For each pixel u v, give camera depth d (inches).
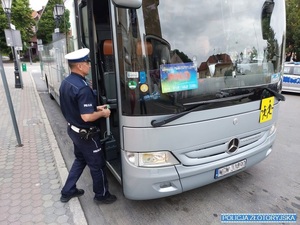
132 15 80.6
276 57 114.7
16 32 330.6
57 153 166.7
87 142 101.1
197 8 91.4
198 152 96.8
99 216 107.2
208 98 94.3
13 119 176.4
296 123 243.9
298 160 160.6
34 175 140.9
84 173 143.7
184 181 96.8
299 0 784.3
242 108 103.7
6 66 1066.7
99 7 117.0
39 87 506.9
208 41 94.4
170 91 87.1
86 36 124.8
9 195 121.4
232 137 103.9
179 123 89.8
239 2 101.3
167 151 90.8
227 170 106.7
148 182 91.4
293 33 770.2
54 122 254.2
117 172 107.5
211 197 120.6
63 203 114.7
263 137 119.1
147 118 85.6
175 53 87.9
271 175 141.3
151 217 106.5
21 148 179.6
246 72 104.3
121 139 91.7
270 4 110.1
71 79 96.0
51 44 271.1
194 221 104.2
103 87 118.3
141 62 83.0
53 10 212.5
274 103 118.3
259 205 114.7
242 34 103.0
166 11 85.7
